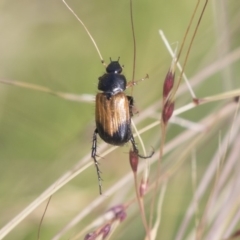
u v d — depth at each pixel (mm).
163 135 211
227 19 247
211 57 248
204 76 239
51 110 274
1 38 278
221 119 236
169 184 244
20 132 270
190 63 256
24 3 278
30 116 272
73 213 243
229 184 229
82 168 219
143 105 256
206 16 264
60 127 272
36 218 242
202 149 242
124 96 228
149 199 242
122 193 234
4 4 276
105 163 251
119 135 227
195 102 222
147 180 212
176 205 243
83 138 251
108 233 213
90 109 273
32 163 265
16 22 278
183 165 243
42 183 248
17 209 245
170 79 210
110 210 216
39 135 269
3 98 274
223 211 224
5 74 278
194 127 233
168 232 242
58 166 250
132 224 241
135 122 238
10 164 264
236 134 234
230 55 239
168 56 261
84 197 245
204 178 230
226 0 247
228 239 215
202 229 218
